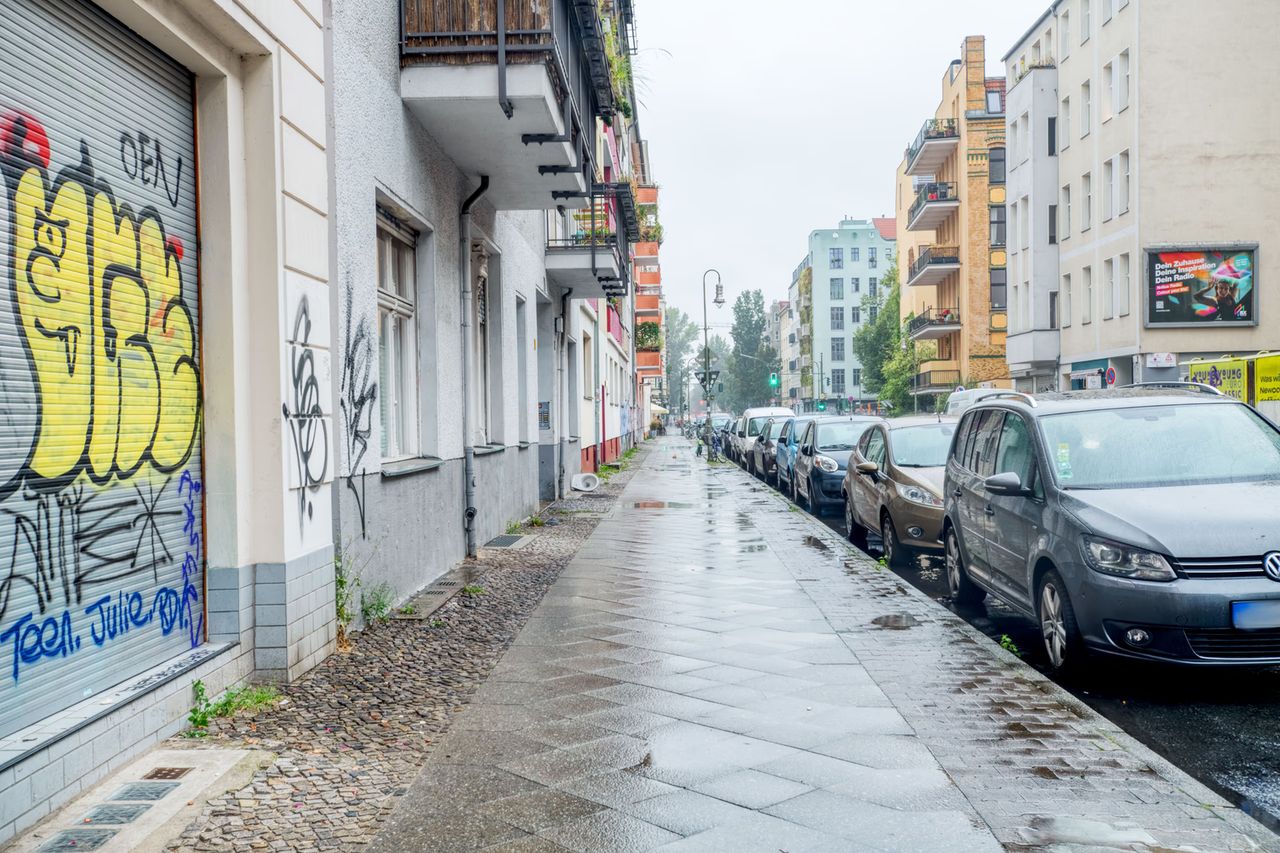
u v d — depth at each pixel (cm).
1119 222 3506
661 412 10956
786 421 2412
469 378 1101
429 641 705
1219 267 3319
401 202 853
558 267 1802
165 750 459
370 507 749
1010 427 793
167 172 514
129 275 473
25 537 390
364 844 372
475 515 1116
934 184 5275
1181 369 3325
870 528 1241
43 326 404
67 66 426
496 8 850
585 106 1180
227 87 548
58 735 386
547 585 962
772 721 528
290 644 573
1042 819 396
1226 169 3312
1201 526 588
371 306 759
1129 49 3400
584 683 605
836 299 11550
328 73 677
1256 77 3300
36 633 396
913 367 6053
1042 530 664
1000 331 5131
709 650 691
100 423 444
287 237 580
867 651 686
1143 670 655
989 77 5112
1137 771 449
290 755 462
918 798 419
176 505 515
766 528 1486
